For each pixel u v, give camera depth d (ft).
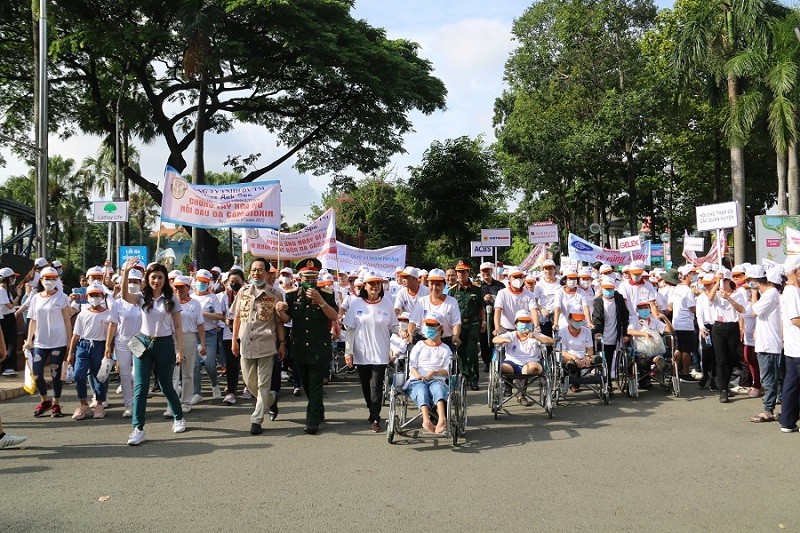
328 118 108.78
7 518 18.21
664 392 40.24
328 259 57.06
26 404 37.29
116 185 94.84
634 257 68.59
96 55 90.07
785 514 18.25
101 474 22.67
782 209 94.17
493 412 33.12
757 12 79.20
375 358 29.55
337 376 49.37
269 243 51.80
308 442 27.50
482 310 41.63
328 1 90.84
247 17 87.86
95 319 33.24
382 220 153.69
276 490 20.70
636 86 142.00
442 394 26.37
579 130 142.82
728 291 37.22
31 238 81.20
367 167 114.42
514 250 190.39
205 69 83.97
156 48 90.53
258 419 29.12
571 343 36.88
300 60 88.53
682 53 88.58
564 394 37.63
